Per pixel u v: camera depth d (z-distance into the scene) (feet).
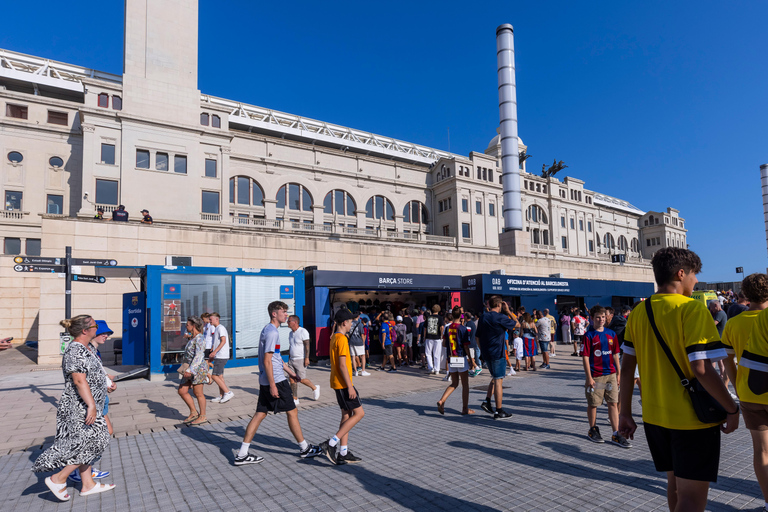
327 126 174.50
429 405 28.78
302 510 13.35
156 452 19.53
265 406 17.75
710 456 8.22
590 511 12.73
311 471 16.67
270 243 63.46
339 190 158.71
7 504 14.34
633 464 16.66
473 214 172.24
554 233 205.26
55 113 116.06
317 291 52.19
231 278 45.01
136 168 106.52
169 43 114.01
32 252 108.88
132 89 108.27
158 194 108.17
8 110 111.14
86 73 131.34
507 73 108.78
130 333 45.80
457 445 19.57
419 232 175.63
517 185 105.19
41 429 24.36
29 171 110.63
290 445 20.22
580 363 49.96
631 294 86.38
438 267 76.02
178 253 58.75
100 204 102.78
